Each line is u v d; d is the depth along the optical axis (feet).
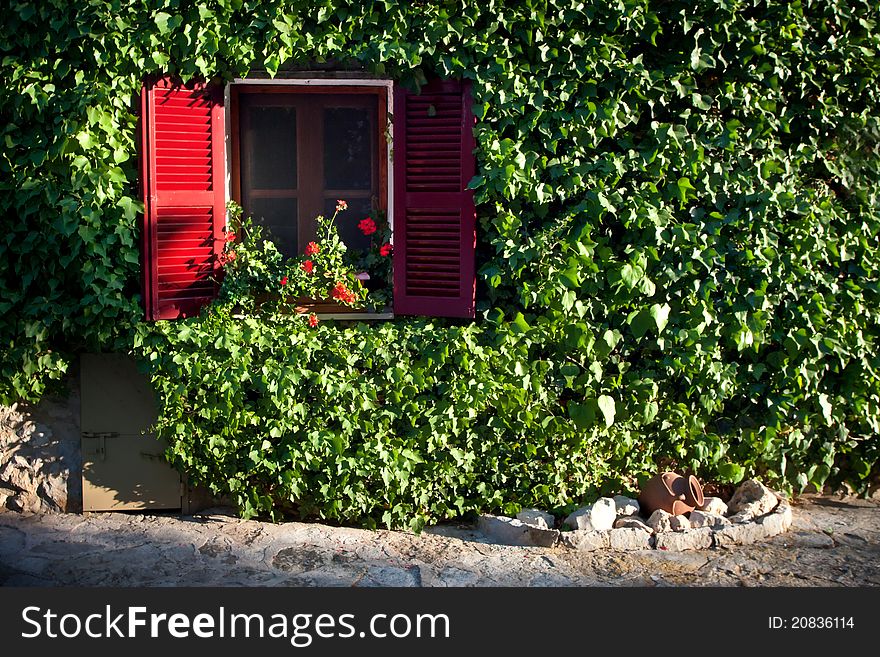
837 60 23.03
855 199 23.45
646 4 21.76
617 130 22.25
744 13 22.68
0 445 22.17
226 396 21.31
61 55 21.01
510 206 22.03
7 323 21.49
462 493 22.41
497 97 21.63
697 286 22.36
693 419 22.77
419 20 21.49
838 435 23.52
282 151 23.80
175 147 21.62
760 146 22.61
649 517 22.20
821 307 22.77
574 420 22.24
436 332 22.13
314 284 22.33
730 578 19.69
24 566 19.47
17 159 21.09
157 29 20.90
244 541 20.90
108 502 22.21
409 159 22.50
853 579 19.72
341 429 21.80
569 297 21.81
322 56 21.52
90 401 22.06
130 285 21.70
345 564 20.02
